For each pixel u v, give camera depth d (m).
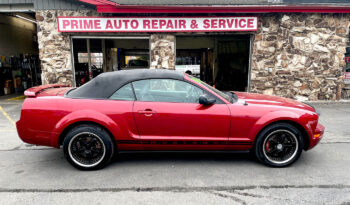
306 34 7.84
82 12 7.62
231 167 3.38
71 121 3.11
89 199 2.57
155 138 3.23
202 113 3.19
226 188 2.80
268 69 8.20
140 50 10.81
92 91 3.27
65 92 3.47
